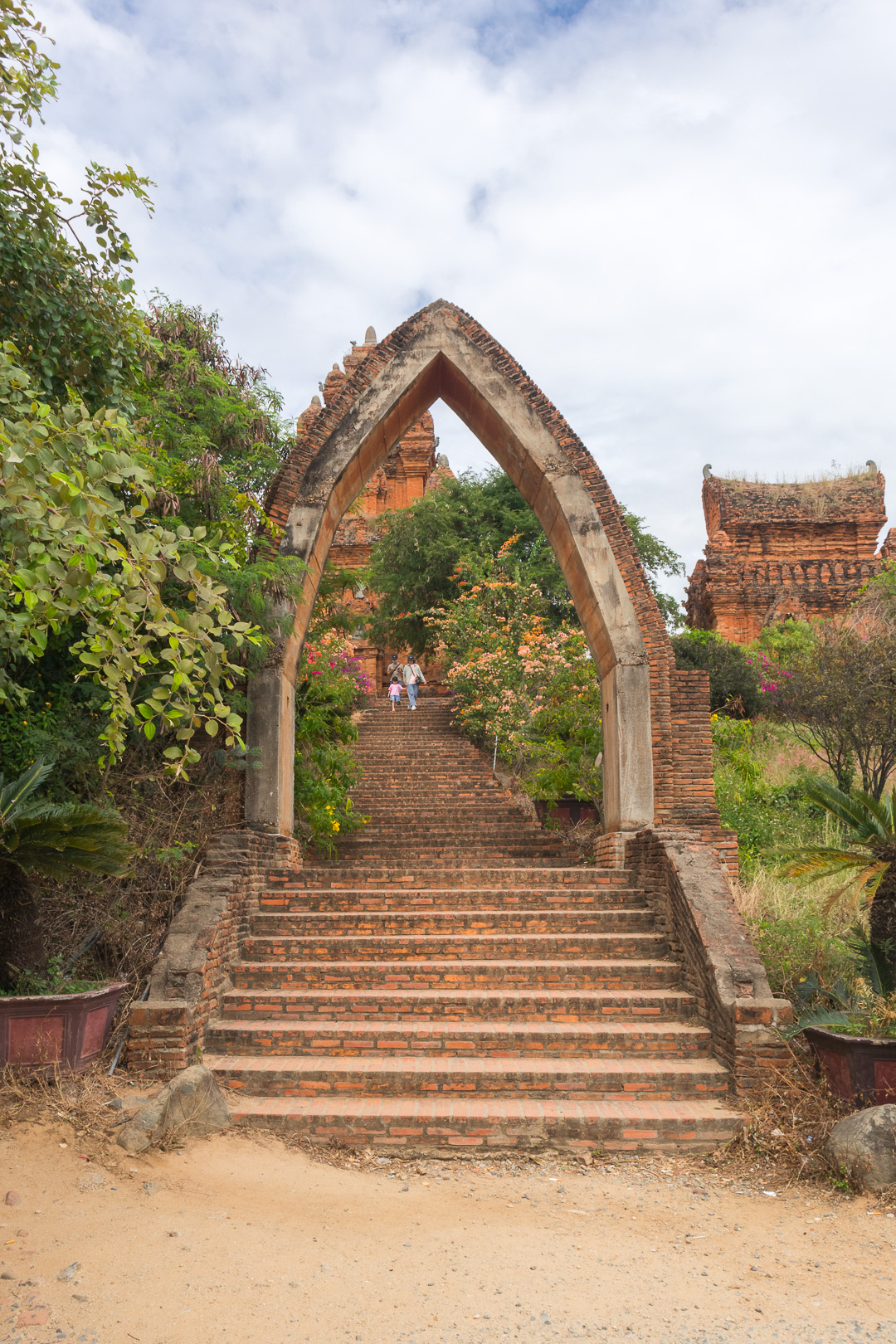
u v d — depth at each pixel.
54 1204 4.32
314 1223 4.52
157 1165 4.93
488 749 18.06
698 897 7.58
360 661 23.28
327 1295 3.80
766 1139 5.57
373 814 14.12
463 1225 4.62
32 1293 3.61
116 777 8.12
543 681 16.39
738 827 12.29
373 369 11.12
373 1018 7.14
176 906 7.91
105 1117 5.26
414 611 26.33
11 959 5.91
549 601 24.16
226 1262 4.01
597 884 9.49
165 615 4.18
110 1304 3.59
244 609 9.43
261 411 11.65
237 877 8.20
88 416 4.17
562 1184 5.25
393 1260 4.17
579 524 10.91
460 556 24.45
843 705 13.47
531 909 8.97
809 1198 5.00
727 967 6.72
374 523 32.16
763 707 19.05
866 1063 5.57
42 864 5.75
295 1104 5.94
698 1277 4.11
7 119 6.31
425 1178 5.32
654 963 7.77
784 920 8.52
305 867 10.45
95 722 7.91
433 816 13.95
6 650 6.73
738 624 27.08
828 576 27.33
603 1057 6.66
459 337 11.25
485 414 11.52
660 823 10.44
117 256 7.58
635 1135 5.70
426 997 7.17
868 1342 3.57
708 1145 5.71
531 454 11.05
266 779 9.86
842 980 7.25
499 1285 3.97
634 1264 4.22
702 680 10.98
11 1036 5.43
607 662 11.09
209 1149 5.27
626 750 10.46
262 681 9.99
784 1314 3.78
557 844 12.57
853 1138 5.10
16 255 6.90
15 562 4.28
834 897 6.86
